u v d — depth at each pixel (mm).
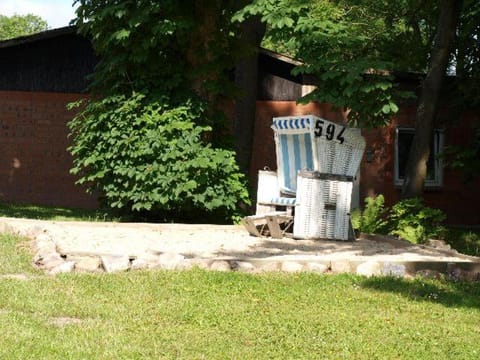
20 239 11812
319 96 14617
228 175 15617
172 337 6848
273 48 26016
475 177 22375
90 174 15781
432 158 22156
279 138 14648
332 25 14617
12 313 7348
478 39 19469
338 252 12258
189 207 15531
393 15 22969
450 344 7156
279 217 13766
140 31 15633
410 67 22281
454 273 10828
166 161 15180
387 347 6906
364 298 8984
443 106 20953
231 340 6867
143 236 13195
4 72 21828
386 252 12453
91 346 6383
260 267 10391
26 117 21859
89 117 15828
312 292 9086
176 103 15766
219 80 16406
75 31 21516
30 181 21891
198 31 16234
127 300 8172
